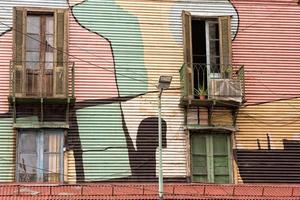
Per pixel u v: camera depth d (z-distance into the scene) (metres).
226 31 26.70
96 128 25.42
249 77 26.86
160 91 22.23
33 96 24.64
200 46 27.12
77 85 25.69
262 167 25.88
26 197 22.52
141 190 23.72
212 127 25.75
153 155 25.44
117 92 25.92
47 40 25.75
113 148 25.31
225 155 25.84
